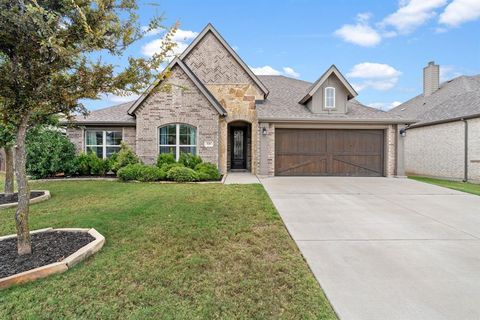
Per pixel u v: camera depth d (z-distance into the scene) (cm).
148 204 737
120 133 1464
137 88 445
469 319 279
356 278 360
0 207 719
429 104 2153
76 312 285
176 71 1359
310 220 623
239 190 961
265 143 1381
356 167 1433
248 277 359
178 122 1366
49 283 336
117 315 280
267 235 516
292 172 1420
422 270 384
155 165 1318
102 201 781
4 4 348
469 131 1458
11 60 383
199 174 1187
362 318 281
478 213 694
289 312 289
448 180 1466
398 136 1403
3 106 382
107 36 403
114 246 451
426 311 292
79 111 474
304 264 400
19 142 400
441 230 558
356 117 1395
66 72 398
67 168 1258
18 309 289
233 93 1514
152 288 329
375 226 582
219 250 444
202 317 279
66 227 540
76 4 357
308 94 1445
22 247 398
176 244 464
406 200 842
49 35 350
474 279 359
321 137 1425
